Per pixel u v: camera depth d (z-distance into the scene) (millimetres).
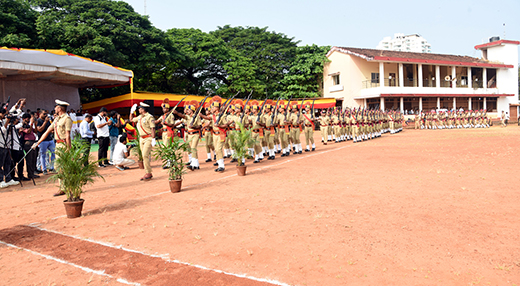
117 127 13281
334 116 20359
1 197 7617
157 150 7625
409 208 5590
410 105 38906
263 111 12930
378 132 24125
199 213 5723
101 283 3488
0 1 20719
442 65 41469
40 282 3551
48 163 11320
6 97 20078
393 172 9023
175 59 29781
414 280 3307
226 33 40688
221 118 9992
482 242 4133
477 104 44312
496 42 46312
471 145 15398
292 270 3602
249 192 7117
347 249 4051
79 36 22266
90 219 5617
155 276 3584
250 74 35406
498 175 8078
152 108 12156
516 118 46656
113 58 24203
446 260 3701
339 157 12578
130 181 9234
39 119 11211
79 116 21438
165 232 4875
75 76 19922
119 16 26109
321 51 41875
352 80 38438
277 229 4809
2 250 4422
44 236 4883
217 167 11125
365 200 6184
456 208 5512
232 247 4258
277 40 41562
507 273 3391
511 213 5156
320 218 5227
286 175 9031
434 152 13188
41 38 21594
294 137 14531
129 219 5535
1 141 8812
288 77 40000
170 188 7473
